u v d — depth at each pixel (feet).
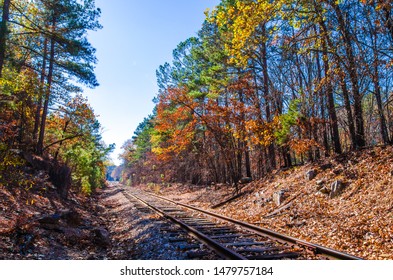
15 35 47.16
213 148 88.89
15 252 18.72
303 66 57.00
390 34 32.50
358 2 33.83
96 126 97.19
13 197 33.27
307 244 22.06
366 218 26.84
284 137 49.34
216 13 38.65
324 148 49.03
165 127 92.22
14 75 35.50
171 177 138.62
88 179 79.71
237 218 40.73
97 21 56.49
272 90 57.67
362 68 35.73
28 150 54.75
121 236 31.99
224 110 64.69
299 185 43.21
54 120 77.92
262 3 34.09
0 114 37.06
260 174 68.28
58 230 26.08
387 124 46.85
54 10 54.13
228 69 73.26
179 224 34.06
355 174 36.04
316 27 42.04
